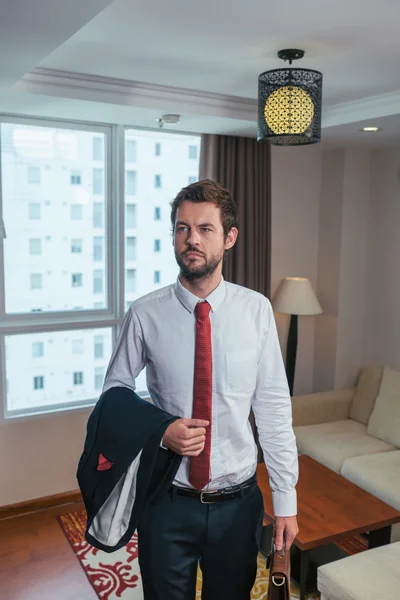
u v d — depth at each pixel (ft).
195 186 4.59
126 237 12.62
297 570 9.07
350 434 12.61
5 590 9.05
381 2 5.93
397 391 12.34
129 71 8.80
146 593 5.08
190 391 4.81
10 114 10.99
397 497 9.80
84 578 9.41
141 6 6.10
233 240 4.88
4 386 11.44
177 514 4.88
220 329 4.82
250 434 5.16
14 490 11.66
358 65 8.33
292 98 7.79
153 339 4.86
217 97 10.30
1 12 5.06
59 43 5.99
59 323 11.83
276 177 14.02
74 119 11.58
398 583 7.34
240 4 6.03
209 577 5.19
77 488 12.29
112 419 4.69
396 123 10.85
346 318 14.71
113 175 12.22
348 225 14.34
